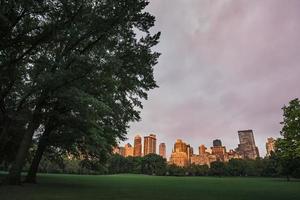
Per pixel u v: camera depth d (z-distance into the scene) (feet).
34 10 62.44
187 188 94.32
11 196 48.11
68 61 67.82
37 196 49.37
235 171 468.75
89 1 70.33
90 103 69.67
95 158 113.19
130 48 80.23
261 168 440.45
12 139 100.78
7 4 55.98
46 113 78.95
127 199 50.03
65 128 92.43
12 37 63.57
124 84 85.25
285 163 228.84
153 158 545.03
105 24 71.05
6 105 90.94
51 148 109.70
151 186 103.45
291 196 65.67
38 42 66.74
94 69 67.77
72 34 70.28
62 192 59.98
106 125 98.89
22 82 79.97
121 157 546.67
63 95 66.59
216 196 62.64
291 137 194.59
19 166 72.74
